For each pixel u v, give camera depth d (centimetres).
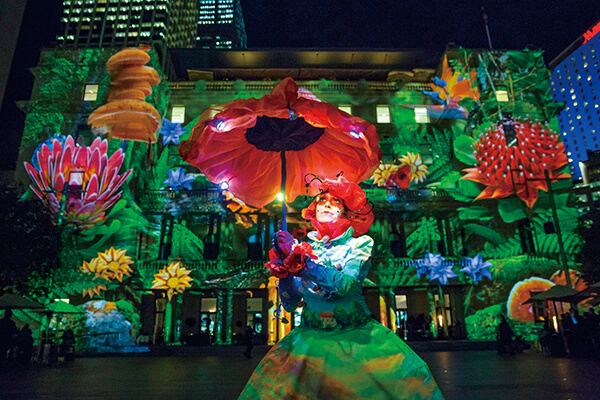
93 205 2695
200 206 2983
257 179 262
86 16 9238
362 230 214
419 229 3192
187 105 3312
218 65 3694
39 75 3019
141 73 3030
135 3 9294
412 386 169
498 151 3144
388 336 183
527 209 3033
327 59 3653
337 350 173
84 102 2958
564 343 1599
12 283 1931
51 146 2831
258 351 2388
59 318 2208
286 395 170
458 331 2880
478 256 2953
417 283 2927
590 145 11581
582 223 2522
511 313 2791
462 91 3306
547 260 2889
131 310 2597
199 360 1883
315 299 187
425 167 3244
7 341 1456
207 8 14238
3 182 2084
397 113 3347
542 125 3209
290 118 213
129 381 998
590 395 656
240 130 239
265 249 2969
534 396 661
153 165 3084
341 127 217
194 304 3148
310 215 218
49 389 837
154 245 2941
